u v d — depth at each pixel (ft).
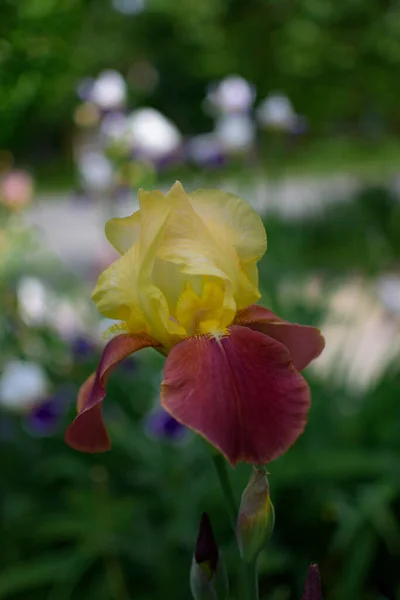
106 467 15.40
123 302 6.61
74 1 28.78
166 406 5.53
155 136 20.83
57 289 22.16
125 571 13.52
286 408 5.54
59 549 14.66
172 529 13.08
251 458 5.33
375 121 69.87
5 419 16.56
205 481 13.48
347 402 16.35
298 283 22.26
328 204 45.62
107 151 20.94
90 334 18.60
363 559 12.44
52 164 96.22
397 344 21.22
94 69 104.83
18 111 29.89
